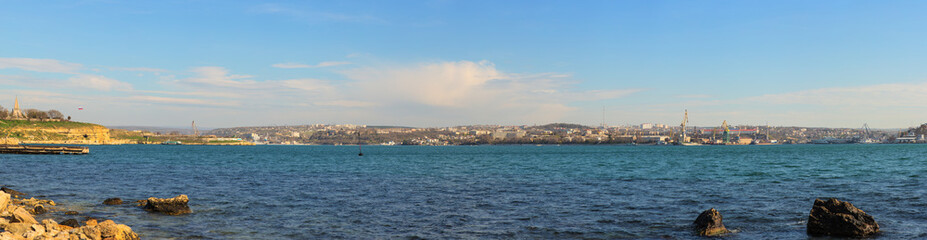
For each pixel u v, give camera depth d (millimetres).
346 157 141625
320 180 51031
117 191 39781
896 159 104125
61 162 87250
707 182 47312
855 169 66625
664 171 65312
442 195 37219
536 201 33719
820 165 79375
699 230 22797
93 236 19016
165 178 53250
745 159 113500
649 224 25125
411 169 73312
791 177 52688
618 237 22281
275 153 192500
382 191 40031
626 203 32594
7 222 19844
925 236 21594
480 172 65125
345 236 22453
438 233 23156
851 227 21578
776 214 27641
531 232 23375
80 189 41281
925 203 31219
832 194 36688
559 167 78312
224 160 108812
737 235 22344
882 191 37906
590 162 99562
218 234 22531
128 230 20516
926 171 60281
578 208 30469
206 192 39094
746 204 31766
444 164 92438
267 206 31156
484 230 23797
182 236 21922
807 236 21938
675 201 33469
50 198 34500
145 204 30641
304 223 25453
